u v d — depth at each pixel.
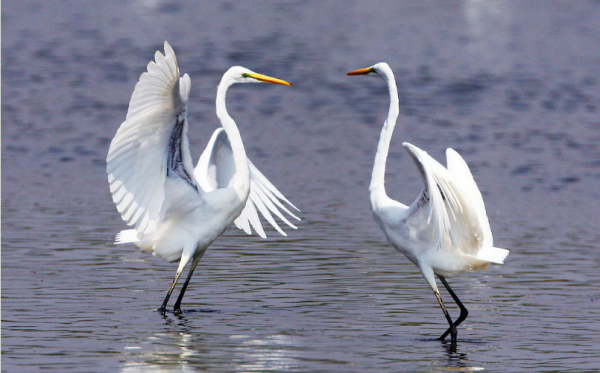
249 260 14.20
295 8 66.88
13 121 31.67
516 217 18.33
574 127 31.27
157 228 11.74
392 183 22.27
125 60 45.09
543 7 68.19
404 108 35.22
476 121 32.47
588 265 13.83
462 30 57.25
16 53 46.75
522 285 12.64
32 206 18.80
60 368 8.87
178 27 56.31
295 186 21.89
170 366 8.98
